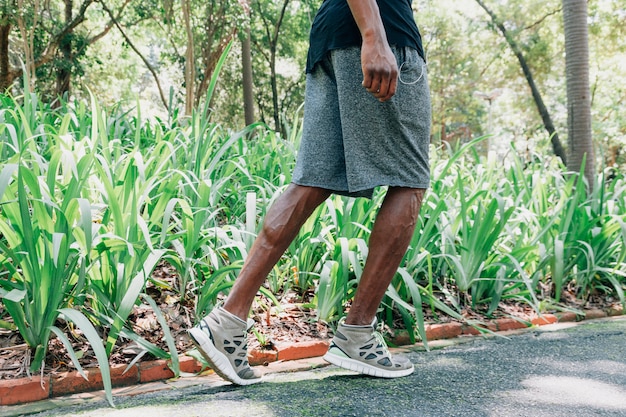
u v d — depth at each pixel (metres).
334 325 2.21
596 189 3.41
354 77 1.55
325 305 2.19
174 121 3.89
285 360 1.94
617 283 3.01
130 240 1.87
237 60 17.44
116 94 18.14
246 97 13.37
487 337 2.37
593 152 5.22
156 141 3.19
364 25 1.47
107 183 1.81
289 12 16.58
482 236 2.62
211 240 2.27
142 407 1.42
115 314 1.79
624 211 3.50
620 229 3.26
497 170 3.69
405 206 1.65
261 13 15.18
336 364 1.70
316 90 1.65
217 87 17.30
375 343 1.70
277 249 1.59
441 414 1.38
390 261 1.66
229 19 11.84
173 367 1.65
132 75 18.00
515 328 2.57
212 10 12.61
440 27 16.75
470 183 3.59
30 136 2.32
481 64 17.03
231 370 1.57
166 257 2.10
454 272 2.70
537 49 14.33
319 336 2.11
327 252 2.39
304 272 2.40
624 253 3.16
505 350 2.10
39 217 1.67
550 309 2.88
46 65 13.19
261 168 3.20
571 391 1.57
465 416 1.37
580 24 5.21
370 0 1.49
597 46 15.13
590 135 5.20
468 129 20.75
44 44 12.91
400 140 1.60
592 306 3.03
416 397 1.51
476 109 19.00
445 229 2.71
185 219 2.27
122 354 1.74
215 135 3.45
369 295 1.68
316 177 1.60
